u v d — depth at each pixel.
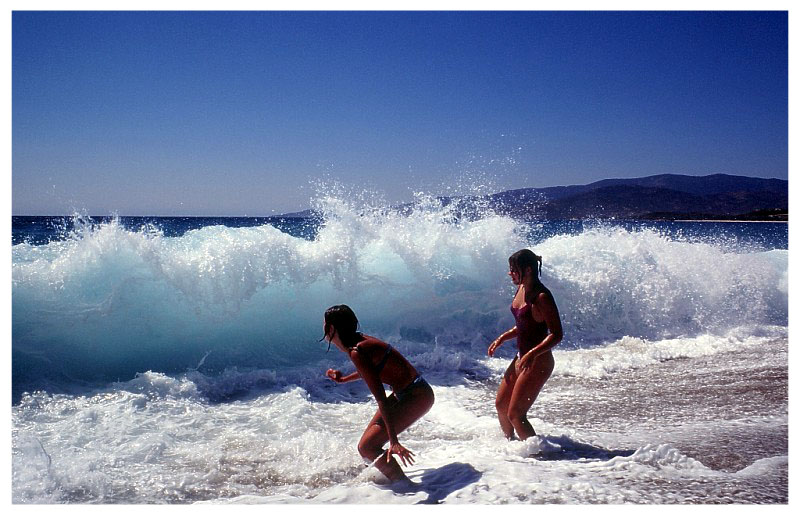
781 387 6.42
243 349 7.62
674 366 7.62
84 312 6.88
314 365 7.39
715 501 3.32
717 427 5.02
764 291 10.58
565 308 9.70
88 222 7.29
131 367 6.91
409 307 8.95
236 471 4.21
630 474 3.76
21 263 6.92
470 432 5.11
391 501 3.47
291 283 8.14
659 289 10.09
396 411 3.88
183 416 5.43
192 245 8.11
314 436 4.83
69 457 4.33
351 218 8.95
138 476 4.08
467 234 9.76
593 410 5.66
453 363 7.68
